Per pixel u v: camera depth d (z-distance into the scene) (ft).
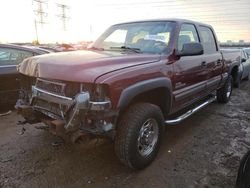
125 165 10.33
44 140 13.05
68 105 8.71
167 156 11.73
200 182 9.79
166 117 12.26
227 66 19.27
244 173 8.11
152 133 10.82
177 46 12.31
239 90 27.17
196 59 13.62
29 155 11.53
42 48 19.94
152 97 11.42
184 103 13.51
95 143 9.05
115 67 9.34
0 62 16.84
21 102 11.28
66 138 9.02
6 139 13.14
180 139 13.66
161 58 11.28
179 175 10.23
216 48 17.28
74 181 9.72
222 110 19.15
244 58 30.07
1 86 16.83
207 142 13.34
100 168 10.63
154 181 9.81
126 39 13.61
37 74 9.89
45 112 9.75
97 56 10.32
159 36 12.64
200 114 18.06
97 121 8.63
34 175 10.03
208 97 17.74
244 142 13.41
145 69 10.00
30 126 14.82
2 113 17.24
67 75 8.87
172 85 11.60
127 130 9.54
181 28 13.04
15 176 9.94
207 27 16.31
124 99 8.97
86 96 8.41
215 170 10.63
